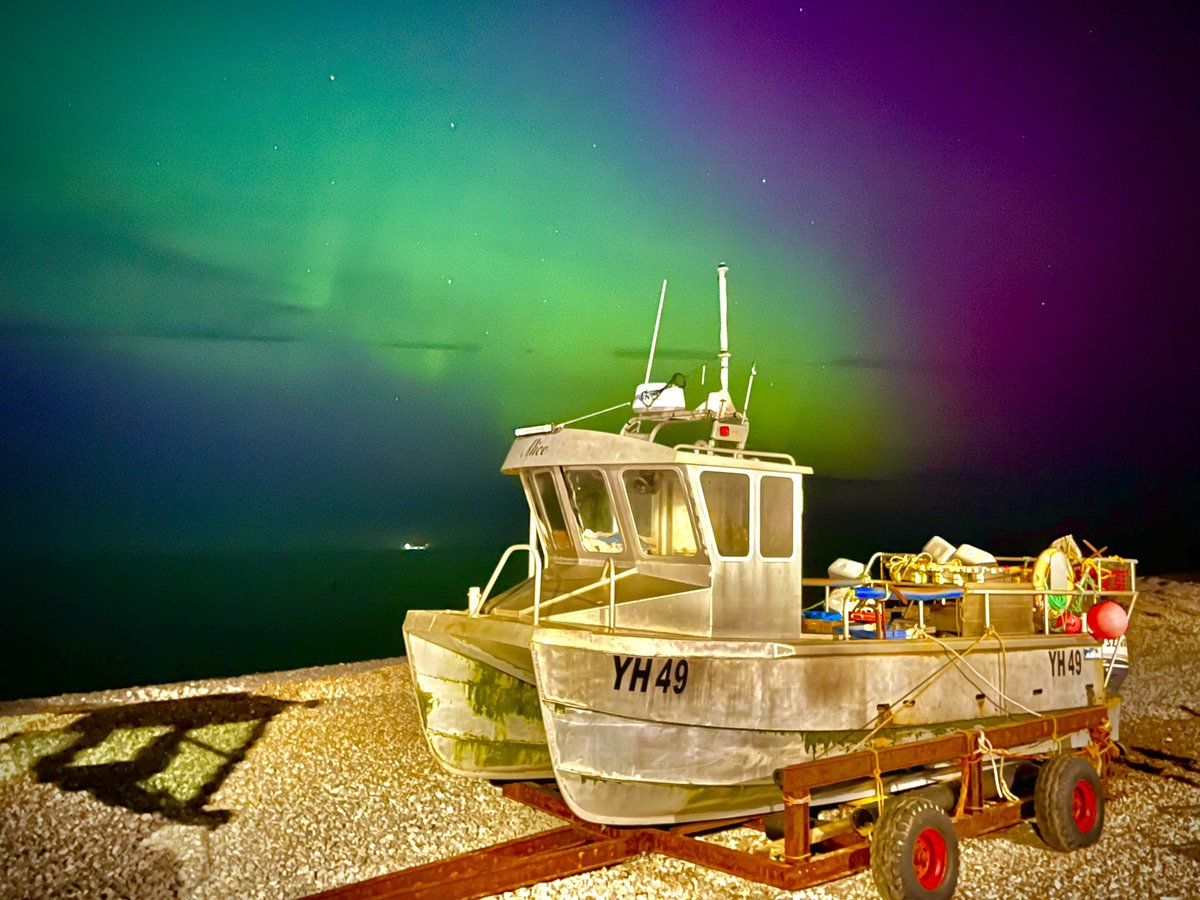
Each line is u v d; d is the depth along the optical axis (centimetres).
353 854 642
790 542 682
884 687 670
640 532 679
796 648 632
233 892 575
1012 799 703
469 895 541
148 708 1068
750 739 622
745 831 689
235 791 781
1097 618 827
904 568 874
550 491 751
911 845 557
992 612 787
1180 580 2680
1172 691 1299
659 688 600
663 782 603
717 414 687
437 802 755
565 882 583
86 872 602
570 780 578
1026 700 761
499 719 782
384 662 1529
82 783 797
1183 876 624
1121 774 874
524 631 623
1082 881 616
